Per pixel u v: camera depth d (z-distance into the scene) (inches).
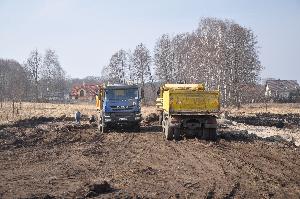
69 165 630.5
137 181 518.0
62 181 519.2
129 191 466.6
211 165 619.2
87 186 476.7
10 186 493.7
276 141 908.6
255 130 1199.6
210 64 2753.4
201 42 2847.0
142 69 3663.9
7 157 698.8
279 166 612.7
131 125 1116.5
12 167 616.1
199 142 849.5
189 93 876.0
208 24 2906.0
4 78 4618.6
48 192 461.4
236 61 2755.9
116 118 1071.0
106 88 1083.9
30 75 4158.5
